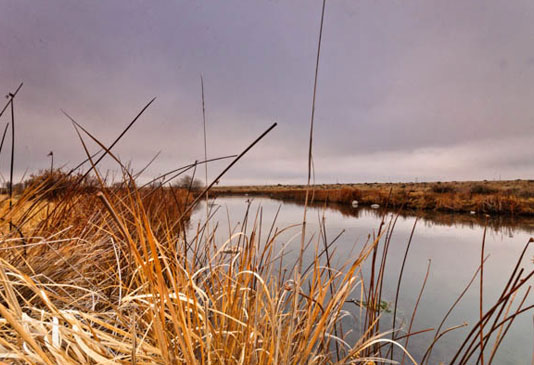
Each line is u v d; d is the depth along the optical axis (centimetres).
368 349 120
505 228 887
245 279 95
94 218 166
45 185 145
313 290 85
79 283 118
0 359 52
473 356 194
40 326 58
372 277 118
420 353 194
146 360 73
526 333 226
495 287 346
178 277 82
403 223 986
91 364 68
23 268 105
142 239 57
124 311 105
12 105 127
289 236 555
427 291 323
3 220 119
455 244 620
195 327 80
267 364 77
